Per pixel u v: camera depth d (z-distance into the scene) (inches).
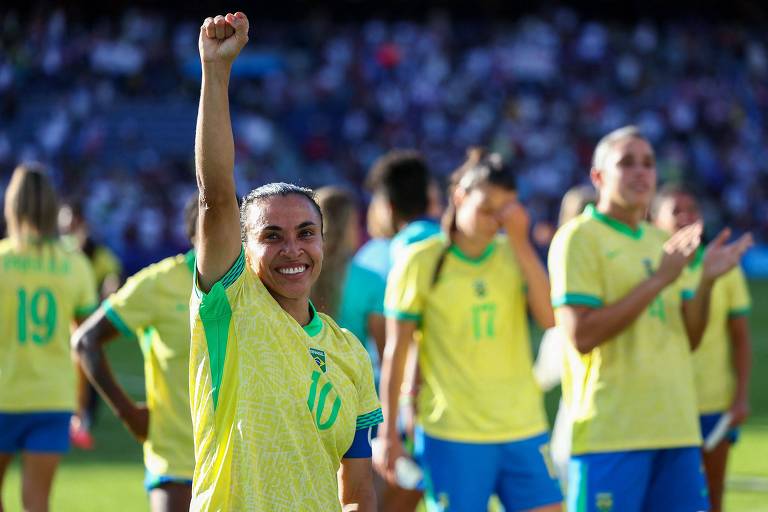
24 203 935.7
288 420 487.5
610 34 5388.8
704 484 761.0
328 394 500.4
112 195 3880.4
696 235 730.2
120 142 4461.1
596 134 4975.4
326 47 5142.7
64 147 4350.4
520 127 4894.2
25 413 920.3
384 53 5059.1
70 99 4554.6
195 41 5029.5
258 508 478.9
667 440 749.9
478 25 5334.6
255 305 491.5
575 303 762.2
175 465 720.3
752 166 5024.6
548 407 1747.0
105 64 4722.0
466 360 817.5
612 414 752.3
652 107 5123.0
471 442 807.1
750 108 5295.3
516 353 830.5
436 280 825.5
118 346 2539.4
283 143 4761.3
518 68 5132.9
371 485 529.3
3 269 928.3
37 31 4749.0
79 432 1080.2
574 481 767.7
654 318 764.0
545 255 2536.9
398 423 834.8
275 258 499.8
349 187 4621.1
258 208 505.0
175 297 738.2
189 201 753.6
